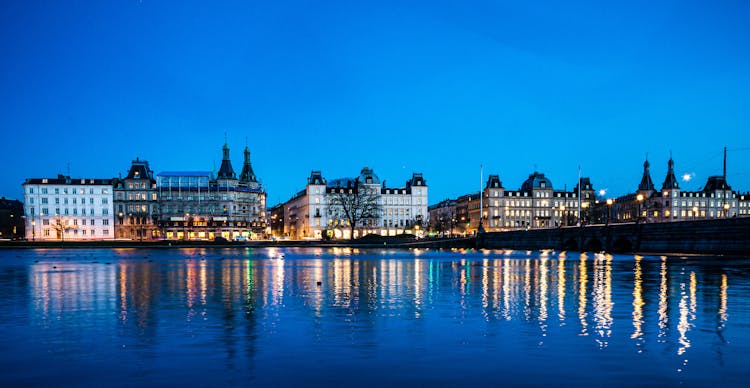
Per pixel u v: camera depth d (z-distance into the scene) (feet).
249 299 108.88
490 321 83.35
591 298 108.58
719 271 176.76
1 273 179.22
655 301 103.86
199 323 82.23
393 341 70.28
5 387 52.90
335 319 85.46
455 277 159.43
